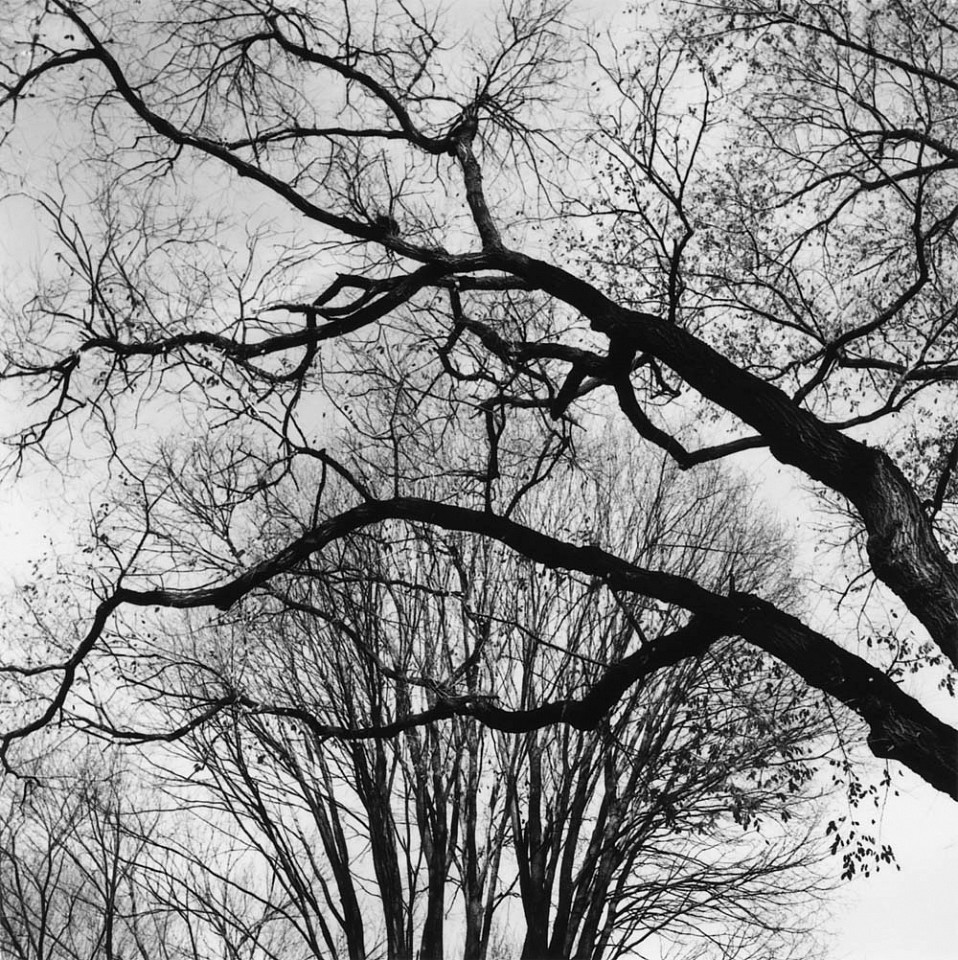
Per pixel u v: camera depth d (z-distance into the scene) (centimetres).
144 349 1048
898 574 858
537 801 2108
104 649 1513
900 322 1310
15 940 1936
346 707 2120
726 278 1285
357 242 1154
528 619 2023
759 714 1565
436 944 2062
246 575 1073
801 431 918
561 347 1095
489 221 1096
